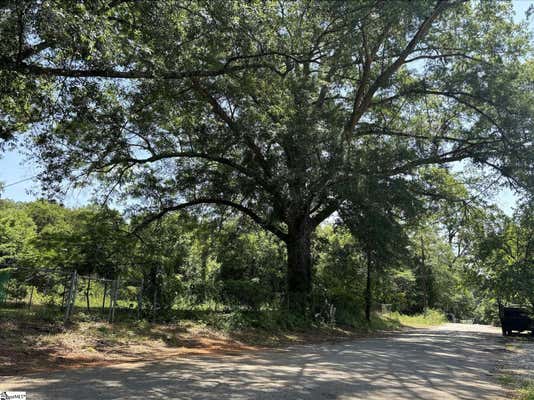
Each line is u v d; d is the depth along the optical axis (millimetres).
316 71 22375
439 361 13914
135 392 7309
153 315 17328
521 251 28891
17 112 14219
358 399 7676
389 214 23266
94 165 21531
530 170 23766
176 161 24500
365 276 36219
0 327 11961
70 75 12953
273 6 16734
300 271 26438
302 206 23203
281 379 9242
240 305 21578
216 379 8914
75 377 8508
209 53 15617
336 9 18641
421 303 71625
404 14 20016
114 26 13258
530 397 8359
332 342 20359
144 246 19234
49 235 17391
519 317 29125
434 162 26453
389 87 26859
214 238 28969
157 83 15352
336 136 20672
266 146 21703
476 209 29266
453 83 25094
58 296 15102
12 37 10773
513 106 23984
